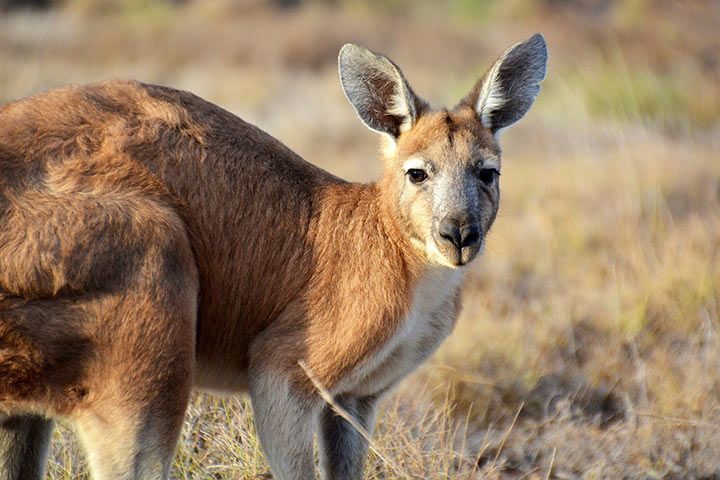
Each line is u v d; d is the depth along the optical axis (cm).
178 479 1154
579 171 2498
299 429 1045
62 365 943
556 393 1481
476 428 1392
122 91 1049
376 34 5353
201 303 1048
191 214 1027
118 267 944
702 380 1410
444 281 1116
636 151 2609
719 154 2630
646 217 2136
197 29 5284
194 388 1103
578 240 2022
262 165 1082
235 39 5059
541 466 1281
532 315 1698
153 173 1010
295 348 1052
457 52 5009
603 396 1480
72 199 955
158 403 956
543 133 3092
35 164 967
